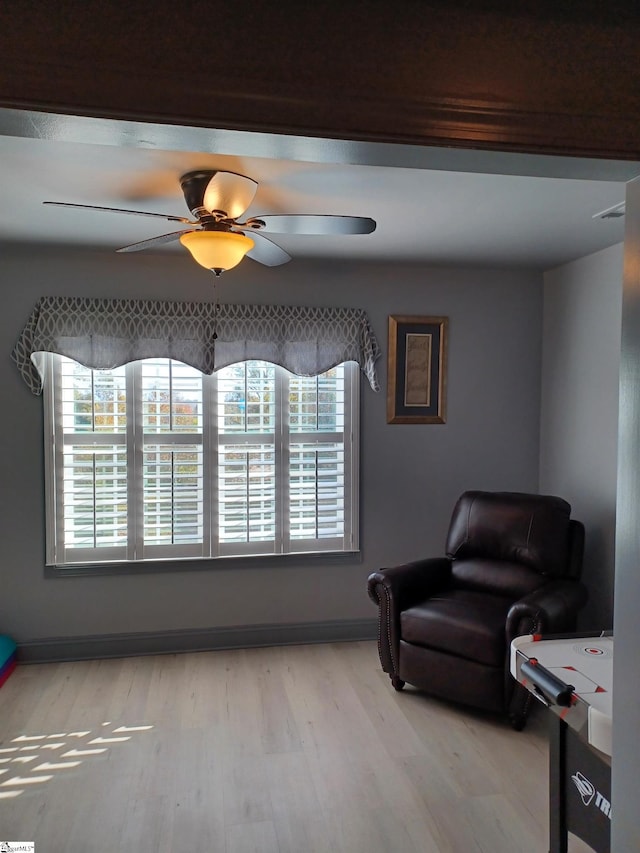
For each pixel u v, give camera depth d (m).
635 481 1.05
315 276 3.87
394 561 4.05
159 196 2.56
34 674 3.45
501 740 2.79
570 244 3.39
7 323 3.51
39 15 0.87
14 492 3.56
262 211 2.79
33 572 3.60
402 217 2.87
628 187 1.12
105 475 3.64
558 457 4.00
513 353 4.14
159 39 0.90
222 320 3.72
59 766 2.55
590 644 2.02
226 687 3.29
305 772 2.53
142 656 3.71
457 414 4.09
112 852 2.06
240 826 2.20
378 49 0.95
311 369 3.83
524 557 3.36
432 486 4.08
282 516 3.89
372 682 3.37
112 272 3.60
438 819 2.24
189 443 3.75
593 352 3.63
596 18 1.01
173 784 2.44
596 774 1.72
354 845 2.10
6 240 3.31
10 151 2.07
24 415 3.55
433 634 3.04
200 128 0.93
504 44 0.98
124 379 3.65
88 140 0.99
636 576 1.05
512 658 1.98
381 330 3.96
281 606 3.91
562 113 1.00
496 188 2.45
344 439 3.96
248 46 0.92
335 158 1.05
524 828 2.19
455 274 4.05
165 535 3.72
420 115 0.96
